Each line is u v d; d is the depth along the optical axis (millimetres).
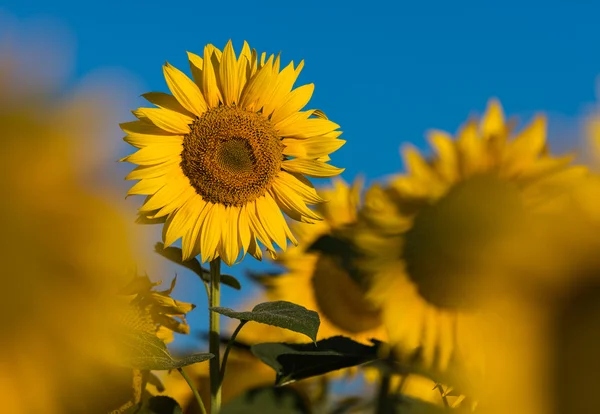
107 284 992
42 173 924
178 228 2107
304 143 2150
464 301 2008
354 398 2238
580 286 1042
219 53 2139
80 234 959
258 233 2139
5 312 959
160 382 2084
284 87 2148
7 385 997
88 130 933
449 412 1882
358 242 2078
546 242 1052
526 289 1062
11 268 938
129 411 1896
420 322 2049
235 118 2133
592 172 1091
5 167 909
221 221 2127
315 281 2352
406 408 2129
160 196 2107
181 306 2029
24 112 906
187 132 2131
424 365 2045
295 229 2340
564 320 1052
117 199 978
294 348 2072
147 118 2113
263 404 2139
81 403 1042
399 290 2061
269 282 2354
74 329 993
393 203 2057
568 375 1043
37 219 932
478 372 1282
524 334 1061
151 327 2000
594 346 1033
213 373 2021
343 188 2299
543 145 2010
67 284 973
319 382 2258
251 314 1973
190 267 2086
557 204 1083
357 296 2324
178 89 2117
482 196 1980
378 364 2082
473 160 2016
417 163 2055
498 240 1100
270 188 2156
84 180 953
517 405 1052
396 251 2062
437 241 2010
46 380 1011
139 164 2104
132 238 987
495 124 2055
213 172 2121
